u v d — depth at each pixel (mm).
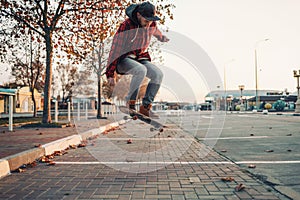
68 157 5965
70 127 12188
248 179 4008
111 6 12398
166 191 3479
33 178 4152
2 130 11062
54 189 3590
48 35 12758
